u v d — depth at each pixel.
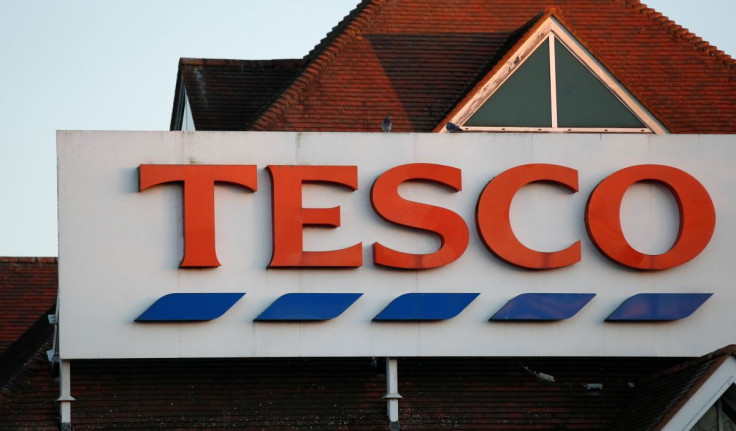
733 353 27.31
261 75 36.22
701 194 31.00
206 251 29.31
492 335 30.12
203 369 29.73
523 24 36.06
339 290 29.86
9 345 38.56
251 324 29.45
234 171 29.72
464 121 31.86
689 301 30.70
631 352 30.48
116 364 29.45
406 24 35.34
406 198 30.39
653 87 35.06
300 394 29.58
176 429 28.55
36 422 28.25
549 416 29.88
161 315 29.03
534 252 30.30
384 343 29.75
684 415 26.97
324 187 30.16
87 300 28.94
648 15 36.81
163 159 29.69
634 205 31.06
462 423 29.47
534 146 30.89
